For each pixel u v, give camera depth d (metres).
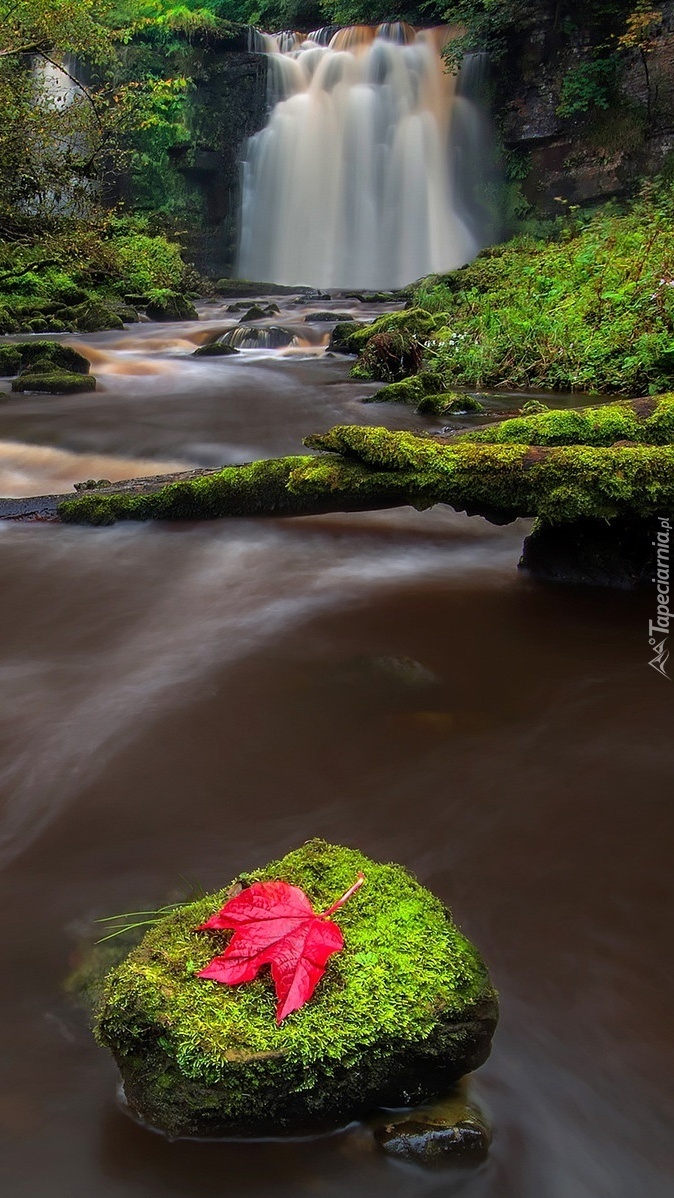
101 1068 1.66
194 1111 1.49
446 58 24.16
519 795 2.62
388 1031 1.51
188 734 2.97
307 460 4.43
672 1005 1.84
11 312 16.20
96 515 5.18
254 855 2.33
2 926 2.05
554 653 3.63
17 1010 1.79
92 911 2.10
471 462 3.97
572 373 9.81
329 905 1.77
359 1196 1.46
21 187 14.85
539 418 4.41
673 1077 1.67
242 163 26.19
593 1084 1.65
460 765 2.79
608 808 2.56
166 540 5.01
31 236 15.30
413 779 2.71
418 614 4.06
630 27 21.88
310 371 11.59
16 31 14.58
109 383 10.70
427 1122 1.53
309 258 25.80
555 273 13.33
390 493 4.14
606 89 22.81
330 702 3.21
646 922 2.09
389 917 1.75
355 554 4.89
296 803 2.59
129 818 2.50
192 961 1.63
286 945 1.56
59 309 16.80
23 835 2.42
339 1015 1.52
